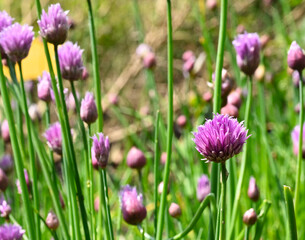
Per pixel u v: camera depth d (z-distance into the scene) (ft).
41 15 2.40
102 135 2.41
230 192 2.70
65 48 2.49
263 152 3.49
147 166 3.68
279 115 4.25
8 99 2.39
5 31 2.43
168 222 2.91
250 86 2.59
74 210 2.51
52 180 2.62
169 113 2.46
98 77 2.59
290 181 3.56
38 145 2.51
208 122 2.26
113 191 3.77
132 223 2.46
